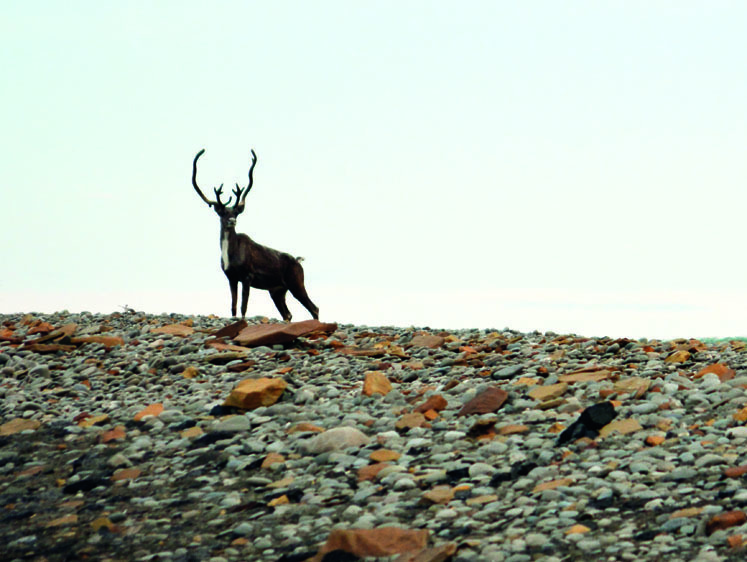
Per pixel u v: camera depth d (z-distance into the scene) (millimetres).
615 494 18094
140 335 45688
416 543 16188
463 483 19828
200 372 35000
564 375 29547
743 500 16641
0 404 30625
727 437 21031
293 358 37500
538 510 17594
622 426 22422
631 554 15109
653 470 19188
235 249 53906
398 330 48719
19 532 19156
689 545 15273
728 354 34000
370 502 19172
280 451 23344
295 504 19531
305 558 16375
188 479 22016
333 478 21016
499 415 25141
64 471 23359
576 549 15656
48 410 29562
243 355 37281
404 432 24438
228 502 19984
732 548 14789
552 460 20578
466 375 31891
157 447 24719
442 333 46281
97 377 35094
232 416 26844
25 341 43812
